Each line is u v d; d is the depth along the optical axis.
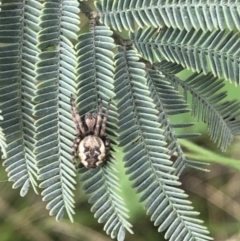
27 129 0.11
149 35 0.12
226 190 0.24
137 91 0.11
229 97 0.16
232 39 0.12
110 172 0.12
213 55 0.12
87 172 0.12
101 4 0.11
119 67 0.11
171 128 0.13
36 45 0.11
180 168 0.13
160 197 0.12
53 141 0.11
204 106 0.13
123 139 0.12
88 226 0.23
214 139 0.14
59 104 0.11
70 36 0.11
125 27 0.11
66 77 0.11
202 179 0.24
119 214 0.12
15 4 0.11
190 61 0.12
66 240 0.23
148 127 0.11
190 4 0.11
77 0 0.11
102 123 0.11
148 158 0.12
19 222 0.23
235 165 0.19
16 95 0.11
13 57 0.11
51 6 0.11
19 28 0.11
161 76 0.12
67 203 0.11
